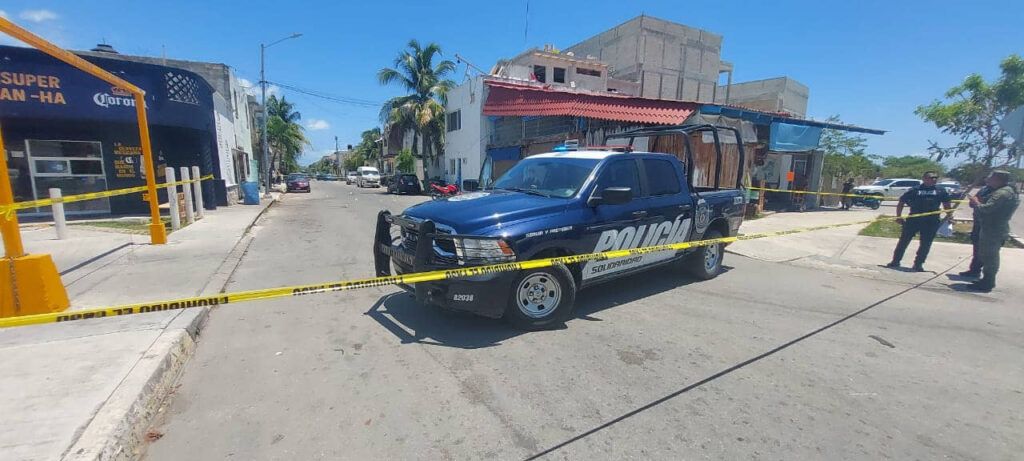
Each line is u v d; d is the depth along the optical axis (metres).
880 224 12.73
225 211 15.47
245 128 26.48
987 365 3.92
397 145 38.72
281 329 4.62
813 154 18.58
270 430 2.91
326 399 3.28
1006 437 2.88
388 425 2.96
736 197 6.98
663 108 12.48
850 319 5.04
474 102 24.59
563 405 3.20
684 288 6.20
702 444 2.77
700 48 31.27
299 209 18.02
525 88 14.65
